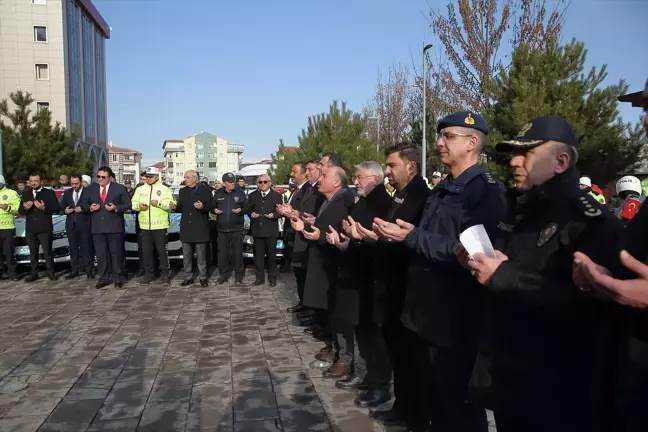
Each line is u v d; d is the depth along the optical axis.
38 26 37.41
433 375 2.70
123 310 6.90
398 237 2.73
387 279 3.44
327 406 3.81
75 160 20.36
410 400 3.35
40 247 9.40
